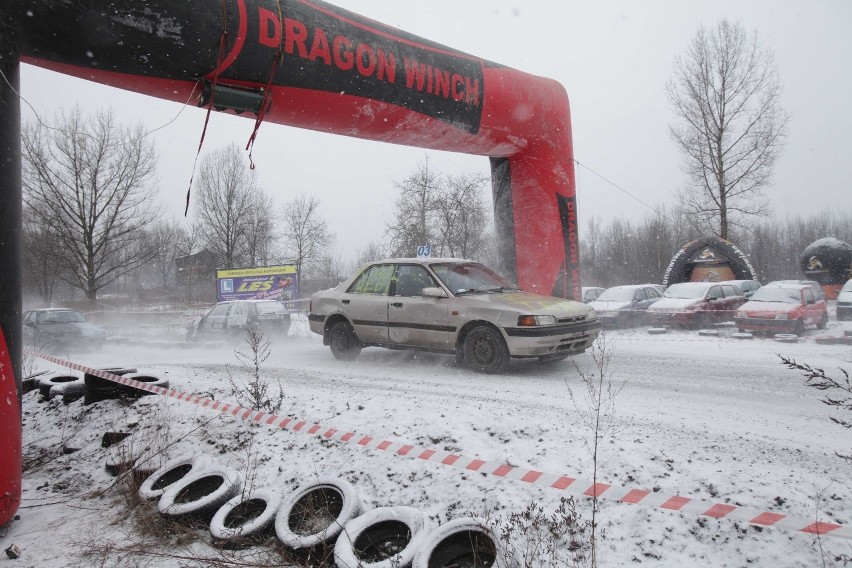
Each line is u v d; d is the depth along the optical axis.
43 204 28.69
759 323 13.71
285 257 41.66
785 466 3.67
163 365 9.24
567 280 10.63
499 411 4.88
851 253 28.78
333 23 6.96
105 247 31.39
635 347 10.77
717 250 24.20
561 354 7.33
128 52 5.42
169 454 4.87
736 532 2.92
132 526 4.00
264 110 6.57
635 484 3.44
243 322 14.51
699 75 26.53
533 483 3.54
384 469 4.06
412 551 3.03
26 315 15.86
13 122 4.09
